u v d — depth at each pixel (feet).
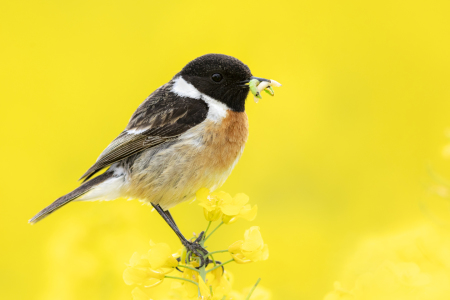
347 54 51.21
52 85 48.62
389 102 48.21
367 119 47.16
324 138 45.42
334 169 43.45
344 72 50.11
